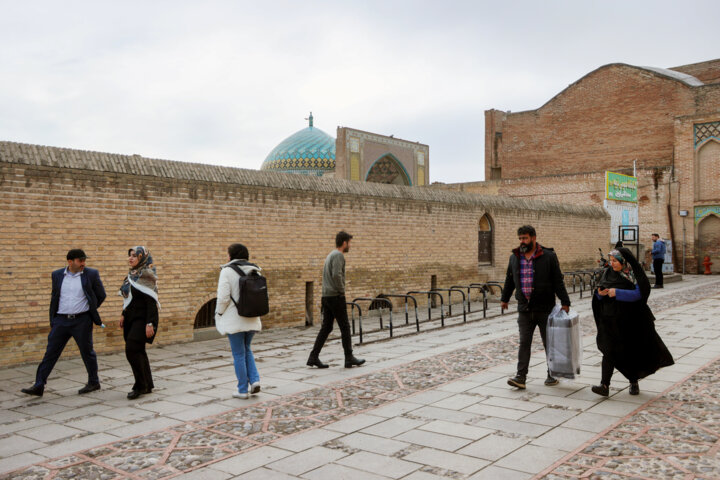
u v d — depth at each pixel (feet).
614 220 75.97
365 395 20.49
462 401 19.53
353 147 87.20
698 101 96.94
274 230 36.76
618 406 18.58
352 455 14.67
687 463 13.57
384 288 44.27
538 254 21.17
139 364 20.94
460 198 51.80
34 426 17.53
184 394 21.13
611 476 13.01
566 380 22.29
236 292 20.45
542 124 115.44
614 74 106.32
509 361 26.07
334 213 40.63
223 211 34.09
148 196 30.83
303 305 38.52
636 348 19.70
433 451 14.85
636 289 19.61
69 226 27.94
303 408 18.97
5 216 26.02
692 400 18.97
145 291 21.08
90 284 21.88
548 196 95.71
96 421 17.98
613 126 106.32
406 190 46.65
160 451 15.17
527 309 21.11
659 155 100.73
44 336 27.12
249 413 18.49
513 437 15.81
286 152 128.36
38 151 27.35
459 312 45.50
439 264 49.24
